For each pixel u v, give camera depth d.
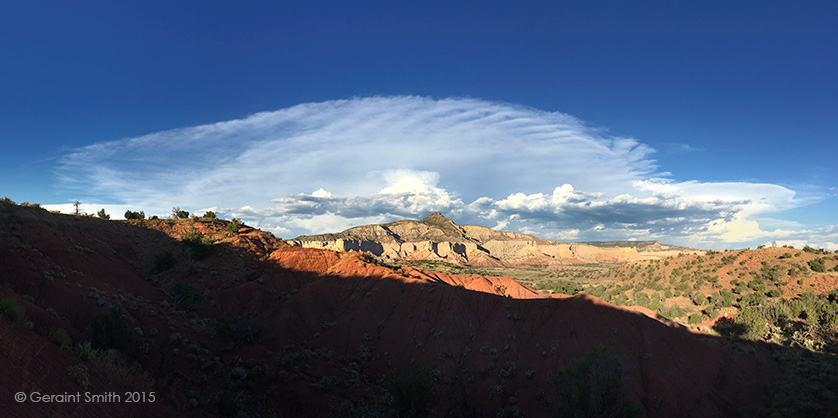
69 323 44.25
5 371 16.31
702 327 91.56
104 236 77.75
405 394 41.72
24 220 60.59
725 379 59.44
